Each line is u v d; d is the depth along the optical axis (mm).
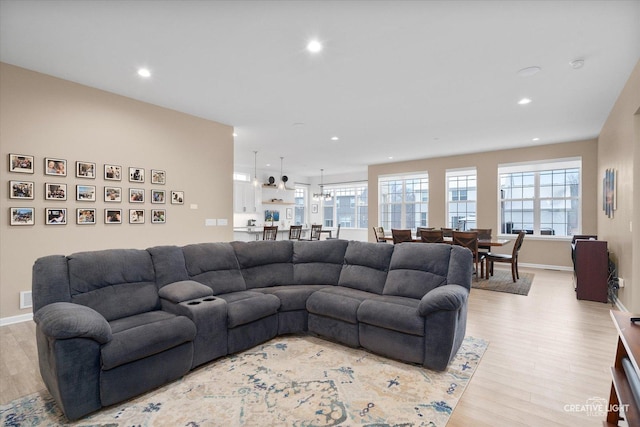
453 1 2270
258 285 3443
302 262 3693
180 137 4707
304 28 2627
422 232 5922
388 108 4520
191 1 2289
